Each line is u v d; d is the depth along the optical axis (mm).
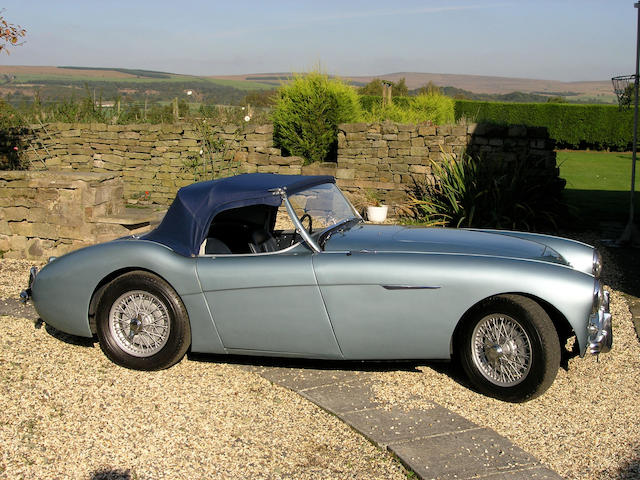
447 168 10289
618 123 25719
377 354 4266
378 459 3443
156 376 4586
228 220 4742
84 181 7684
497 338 4070
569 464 3393
